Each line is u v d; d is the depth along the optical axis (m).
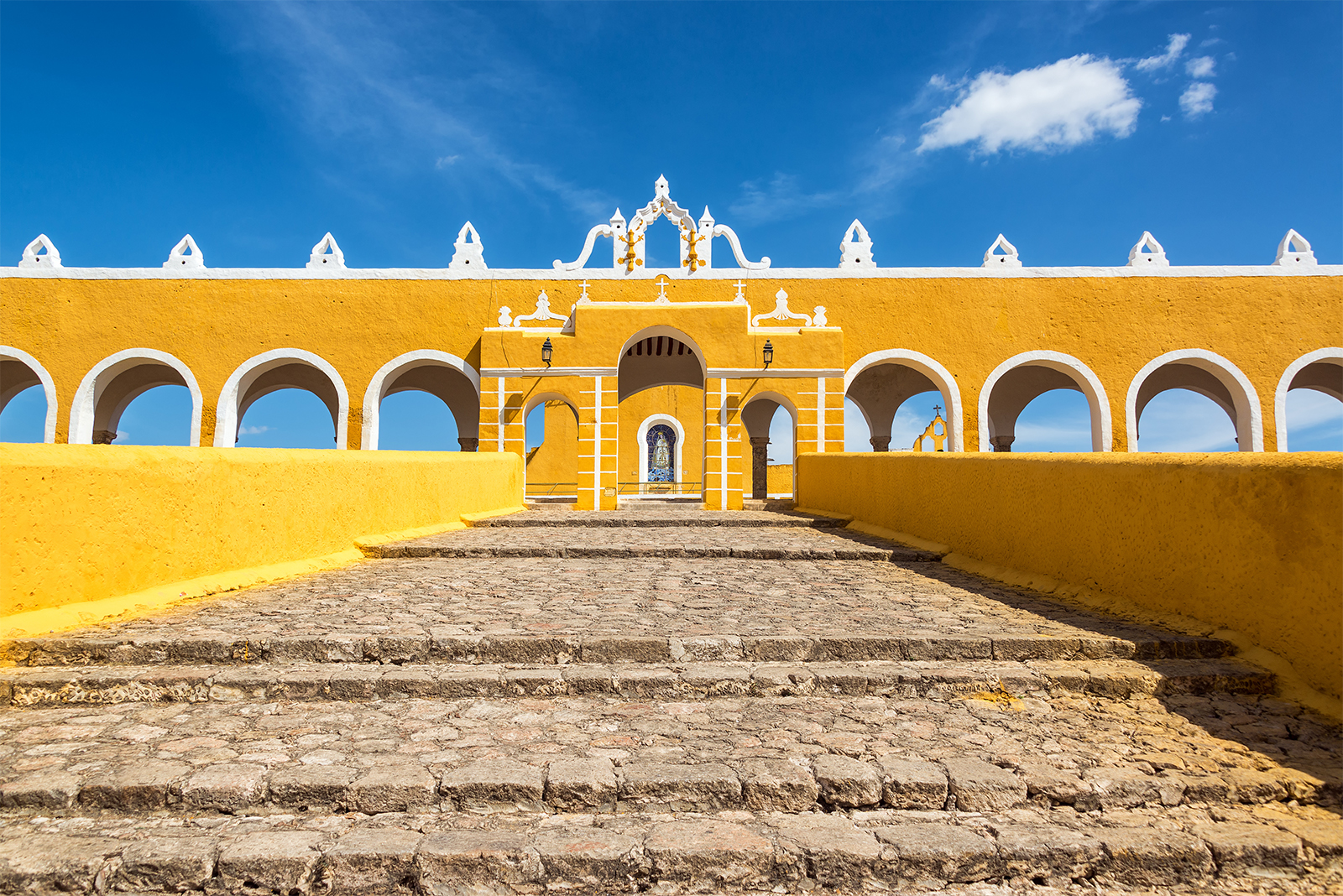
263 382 18.47
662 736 2.93
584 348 15.24
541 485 23.28
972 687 3.45
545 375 15.27
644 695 3.40
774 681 3.45
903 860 2.21
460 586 5.61
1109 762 2.69
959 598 5.16
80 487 4.13
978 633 3.97
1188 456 4.22
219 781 2.48
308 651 3.71
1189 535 4.03
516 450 15.20
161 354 15.81
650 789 2.49
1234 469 3.73
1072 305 16.17
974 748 2.81
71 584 4.07
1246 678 3.40
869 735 2.94
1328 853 2.28
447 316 16.38
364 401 16.02
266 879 2.16
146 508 4.62
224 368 15.97
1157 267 16.09
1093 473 4.93
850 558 7.34
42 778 2.50
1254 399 15.49
